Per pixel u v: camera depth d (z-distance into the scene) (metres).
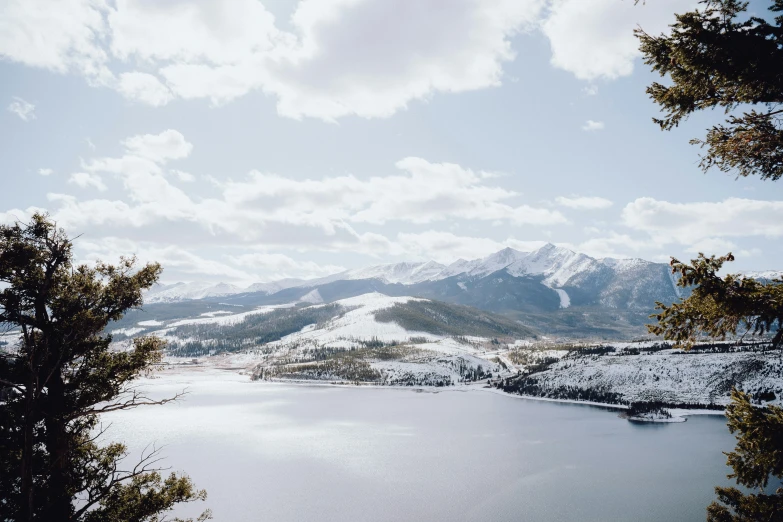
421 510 77.38
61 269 17.66
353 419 174.38
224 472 99.50
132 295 18.19
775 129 11.37
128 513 17.36
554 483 90.88
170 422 163.00
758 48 10.20
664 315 11.24
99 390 17.31
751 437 11.01
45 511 15.45
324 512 76.75
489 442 131.62
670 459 108.62
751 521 11.48
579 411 192.00
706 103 12.09
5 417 15.31
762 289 9.92
